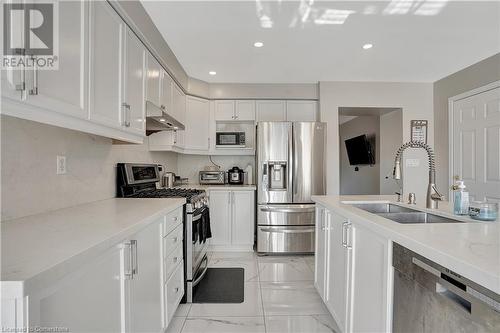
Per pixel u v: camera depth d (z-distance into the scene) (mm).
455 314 796
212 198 3648
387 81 3984
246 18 2273
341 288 1701
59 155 1572
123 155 2410
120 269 1134
